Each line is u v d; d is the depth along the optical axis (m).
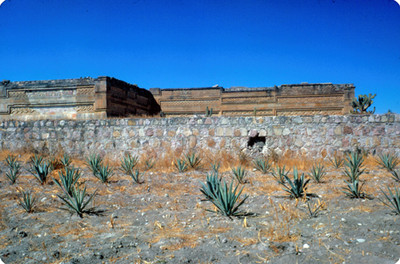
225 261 2.85
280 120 9.84
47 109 15.02
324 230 3.56
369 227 3.59
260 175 7.71
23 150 11.30
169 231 3.76
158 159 10.09
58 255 3.09
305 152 9.68
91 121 11.06
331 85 18.66
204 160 9.77
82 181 7.03
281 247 3.09
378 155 9.18
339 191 5.49
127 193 6.01
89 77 14.59
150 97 19.94
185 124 10.35
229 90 20.36
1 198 5.58
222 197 4.35
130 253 3.12
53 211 4.83
